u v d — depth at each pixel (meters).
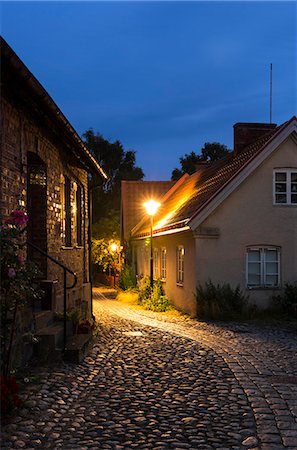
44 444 4.97
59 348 8.50
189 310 17.22
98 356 9.16
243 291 16.86
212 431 5.39
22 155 8.46
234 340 11.63
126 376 7.79
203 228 16.59
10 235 6.14
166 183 37.47
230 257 16.81
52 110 8.49
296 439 5.15
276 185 17.31
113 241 37.91
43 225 10.30
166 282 21.08
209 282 16.61
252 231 17.00
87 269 15.80
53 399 6.34
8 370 6.29
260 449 4.89
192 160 58.25
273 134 17.56
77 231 14.80
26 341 7.49
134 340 11.19
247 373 8.09
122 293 26.03
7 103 7.66
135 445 5.00
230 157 21.39
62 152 11.86
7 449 4.80
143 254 27.58
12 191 7.88
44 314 9.06
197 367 8.51
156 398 6.62
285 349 10.46
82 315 11.17
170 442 5.09
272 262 17.20
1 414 5.52
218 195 16.62
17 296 6.13
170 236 20.30
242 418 5.81
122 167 55.56
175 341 11.17
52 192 10.82
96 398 6.57
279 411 6.04
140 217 34.41
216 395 6.77
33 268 6.33
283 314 16.33
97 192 52.81
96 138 54.62
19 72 6.65
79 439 5.13
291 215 17.27
